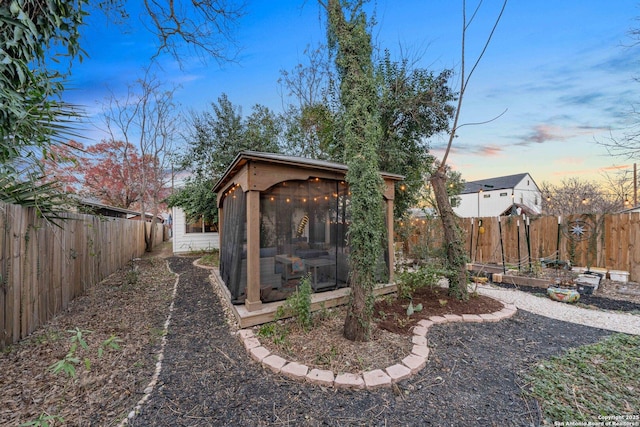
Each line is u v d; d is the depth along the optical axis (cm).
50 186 349
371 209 292
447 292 453
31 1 228
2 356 269
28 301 324
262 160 366
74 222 458
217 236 1273
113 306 439
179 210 1205
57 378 233
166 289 552
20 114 234
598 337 315
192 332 338
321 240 441
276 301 404
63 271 418
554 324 355
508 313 381
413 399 209
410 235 777
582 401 205
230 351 287
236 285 394
